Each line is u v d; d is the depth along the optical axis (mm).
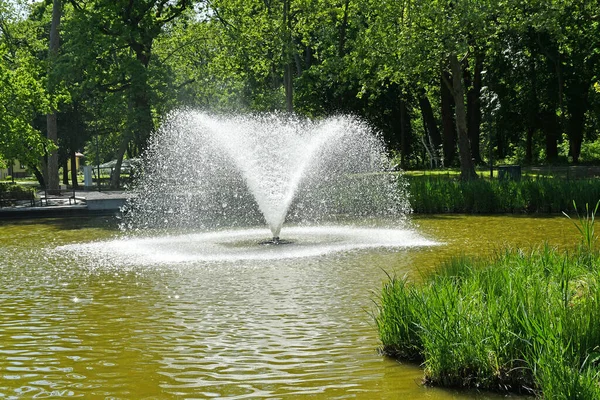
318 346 8516
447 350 6883
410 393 6684
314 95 46781
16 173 97375
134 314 10609
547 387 5613
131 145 73562
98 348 8688
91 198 32281
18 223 27969
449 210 28359
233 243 19109
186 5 42219
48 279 14000
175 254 17172
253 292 12125
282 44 40219
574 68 42875
